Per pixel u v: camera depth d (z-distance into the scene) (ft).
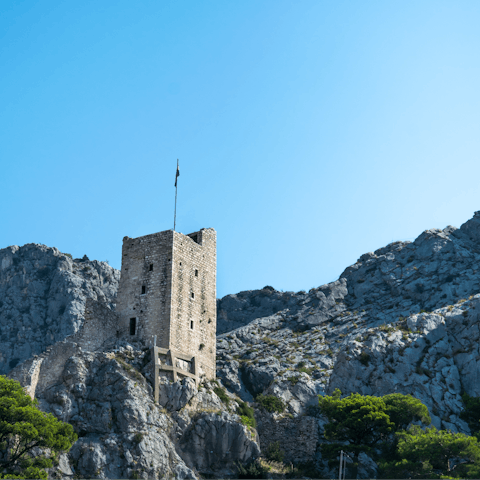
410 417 282.56
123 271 296.71
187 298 290.76
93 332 274.16
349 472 271.08
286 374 395.55
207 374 291.58
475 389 332.19
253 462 267.18
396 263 510.17
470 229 497.87
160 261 289.74
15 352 585.22
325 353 435.12
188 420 260.01
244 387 414.00
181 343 279.69
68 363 256.11
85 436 239.50
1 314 614.34
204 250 312.29
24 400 218.18
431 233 508.94
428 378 337.11
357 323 467.52
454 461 262.06
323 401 287.28
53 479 218.59
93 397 249.55
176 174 323.57
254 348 465.06
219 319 558.15
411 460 244.63
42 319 612.29
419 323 371.15
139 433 240.32
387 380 342.03
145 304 285.02
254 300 568.82
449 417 317.22
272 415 336.49
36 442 208.85
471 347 347.97
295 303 525.75
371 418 265.75
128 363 263.70
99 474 227.20
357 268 533.14
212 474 254.68
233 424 266.57
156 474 234.99
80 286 637.30
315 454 306.76
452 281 453.17
